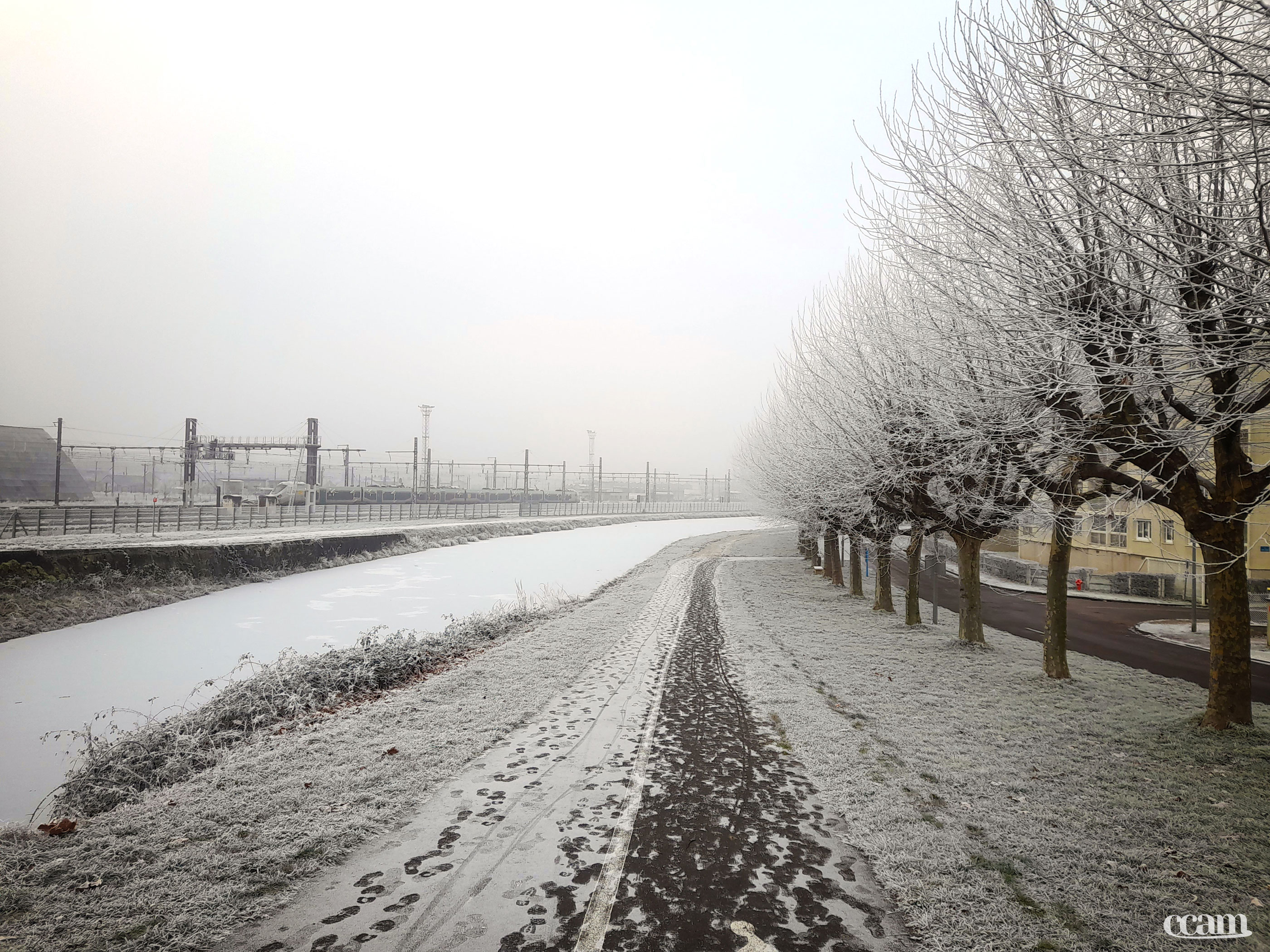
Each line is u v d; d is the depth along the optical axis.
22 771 8.43
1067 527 9.84
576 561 36.22
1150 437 6.91
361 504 63.41
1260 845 5.07
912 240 8.70
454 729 7.93
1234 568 7.59
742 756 7.27
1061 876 4.67
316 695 9.89
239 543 27.44
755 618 17.48
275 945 3.91
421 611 20.73
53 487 60.12
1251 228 5.42
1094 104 5.39
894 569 35.03
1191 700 9.41
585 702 9.48
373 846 5.11
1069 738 7.70
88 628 17.66
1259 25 4.70
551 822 5.58
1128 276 6.46
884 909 4.35
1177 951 3.81
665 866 4.88
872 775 6.60
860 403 12.98
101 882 4.52
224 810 5.60
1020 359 7.03
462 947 3.91
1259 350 5.24
